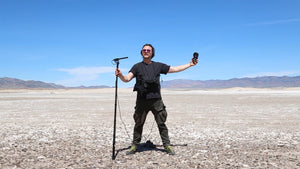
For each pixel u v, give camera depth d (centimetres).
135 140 481
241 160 425
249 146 537
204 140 610
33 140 607
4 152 485
